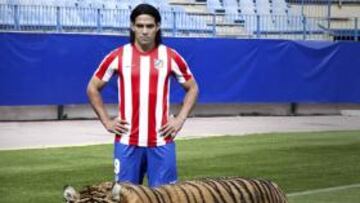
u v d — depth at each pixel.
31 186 11.23
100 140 16.58
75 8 23.06
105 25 24.22
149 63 6.14
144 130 6.17
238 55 22.72
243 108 23.55
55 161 13.53
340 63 24.61
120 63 6.18
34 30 23.12
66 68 20.25
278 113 24.14
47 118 20.69
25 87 19.73
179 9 27.97
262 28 27.48
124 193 4.59
